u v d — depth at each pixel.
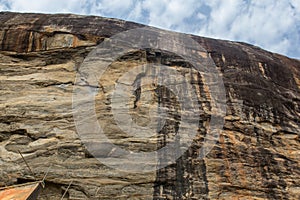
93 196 12.91
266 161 14.68
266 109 16.55
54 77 16.34
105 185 13.11
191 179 13.48
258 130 15.63
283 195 13.97
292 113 17.17
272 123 16.17
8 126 14.69
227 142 14.79
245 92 16.86
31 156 13.81
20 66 16.73
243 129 15.43
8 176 13.36
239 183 13.77
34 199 10.55
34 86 16.00
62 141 14.11
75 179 13.21
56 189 13.32
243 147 14.82
